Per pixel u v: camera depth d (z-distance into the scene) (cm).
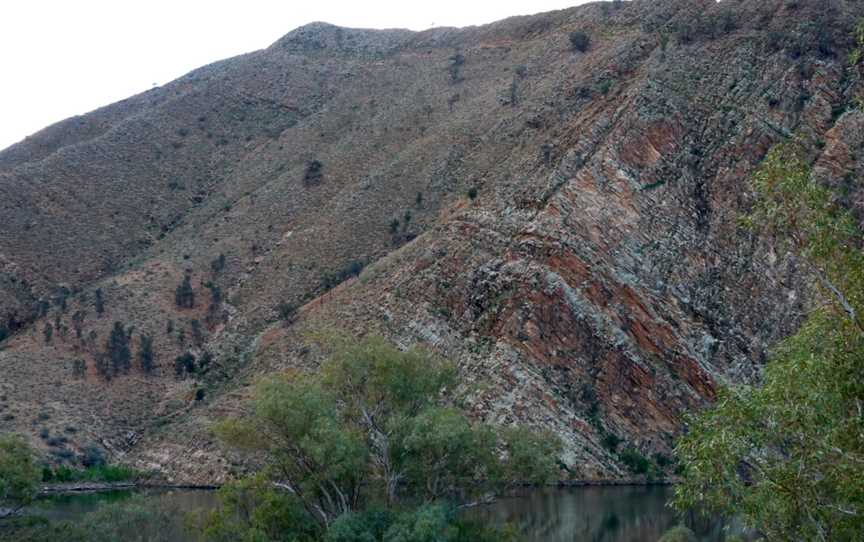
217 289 10050
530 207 7731
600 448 6359
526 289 7069
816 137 7581
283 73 16538
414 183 10369
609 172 7688
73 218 11975
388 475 3809
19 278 10575
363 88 14812
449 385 4291
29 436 7575
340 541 3425
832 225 2106
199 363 8981
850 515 1984
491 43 14200
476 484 3953
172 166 13838
